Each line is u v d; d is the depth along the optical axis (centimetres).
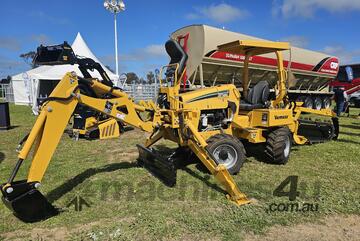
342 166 610
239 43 574
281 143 598
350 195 457
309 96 1855
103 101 444
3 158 696
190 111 529
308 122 812
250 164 618
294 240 336
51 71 1897
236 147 535
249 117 638
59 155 711
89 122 893
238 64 1189
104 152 742
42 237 341
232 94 593
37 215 375
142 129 498
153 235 342
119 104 464
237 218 380
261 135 622
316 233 351
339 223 375
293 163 627
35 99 1827
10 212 402
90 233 344
